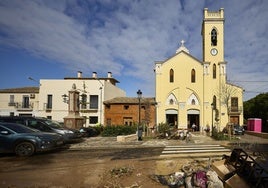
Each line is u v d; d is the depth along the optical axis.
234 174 6.82
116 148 16.28
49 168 9.47
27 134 12.55
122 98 39.69
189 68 37.22
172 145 17.50
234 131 31.84
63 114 37.91
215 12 38.56
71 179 7.83
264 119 43.19
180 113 36.44
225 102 35.59
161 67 37.41
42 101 38.47
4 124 12.72
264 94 44.84
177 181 7.36
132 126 27.83
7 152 12.18
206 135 27.92
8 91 41.78
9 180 7.71
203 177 6.87
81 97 37.78
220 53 37.91
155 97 37.16
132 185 7.20
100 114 37.38
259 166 6.63
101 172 8.80
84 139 22.36
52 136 13.62
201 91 36.72
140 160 11.32
